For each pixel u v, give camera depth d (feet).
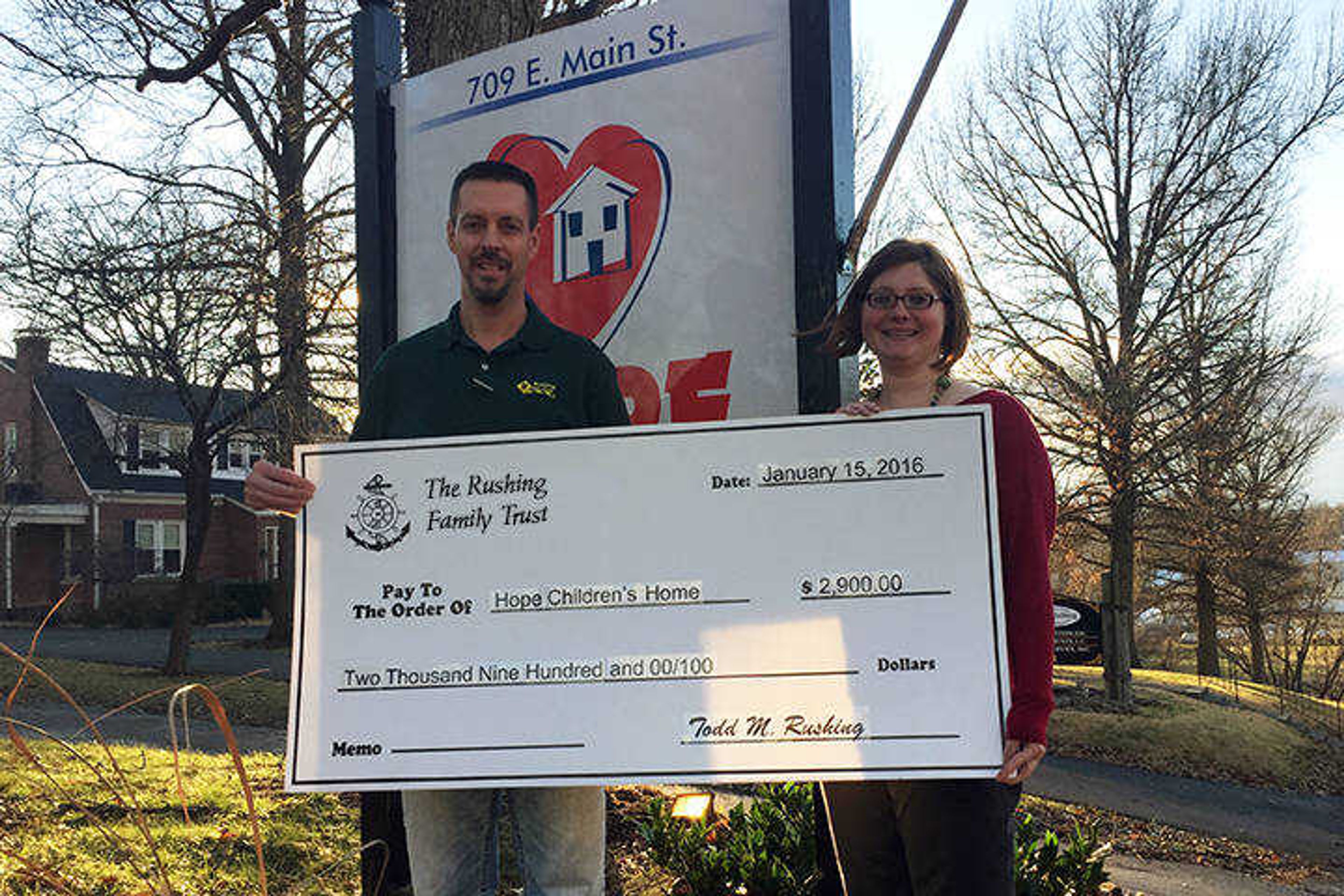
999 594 6.82
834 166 9.30
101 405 98.48
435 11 14.25
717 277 10.05
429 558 7.48
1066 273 65.57
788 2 9.73
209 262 37.86
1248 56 64.80
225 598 98.22
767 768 6.89
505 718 7.24
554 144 11.05
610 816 15.69
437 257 11.83
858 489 7.11
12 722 6.48
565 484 7.47
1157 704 46.62
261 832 13.66
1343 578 70.44
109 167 39.81
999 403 7.09
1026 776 6.47
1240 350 62.90
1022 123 68.74
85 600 99.25
